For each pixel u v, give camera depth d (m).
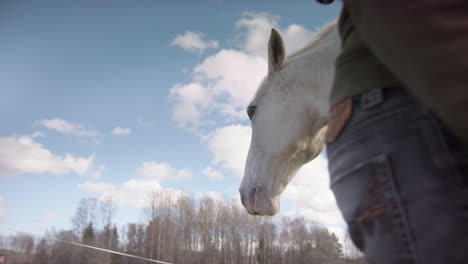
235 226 66.50
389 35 0.38
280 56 1.80
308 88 1.62
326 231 63.56
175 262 61.56
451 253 0.40
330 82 1.52
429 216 0.43
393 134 0.49
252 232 65.75
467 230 0.40
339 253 56.44
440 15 0.33
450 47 0.32
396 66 0.39
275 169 1.71
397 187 0.47
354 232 0.56
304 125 1.64
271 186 1.71
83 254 42.41
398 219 0.46
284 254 62.53
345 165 0.56
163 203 70.56
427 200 0.43
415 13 0.34
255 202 1.72
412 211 0.45
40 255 17.34
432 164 0.44
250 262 62.62
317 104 1.58
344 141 0.56
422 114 0.47
